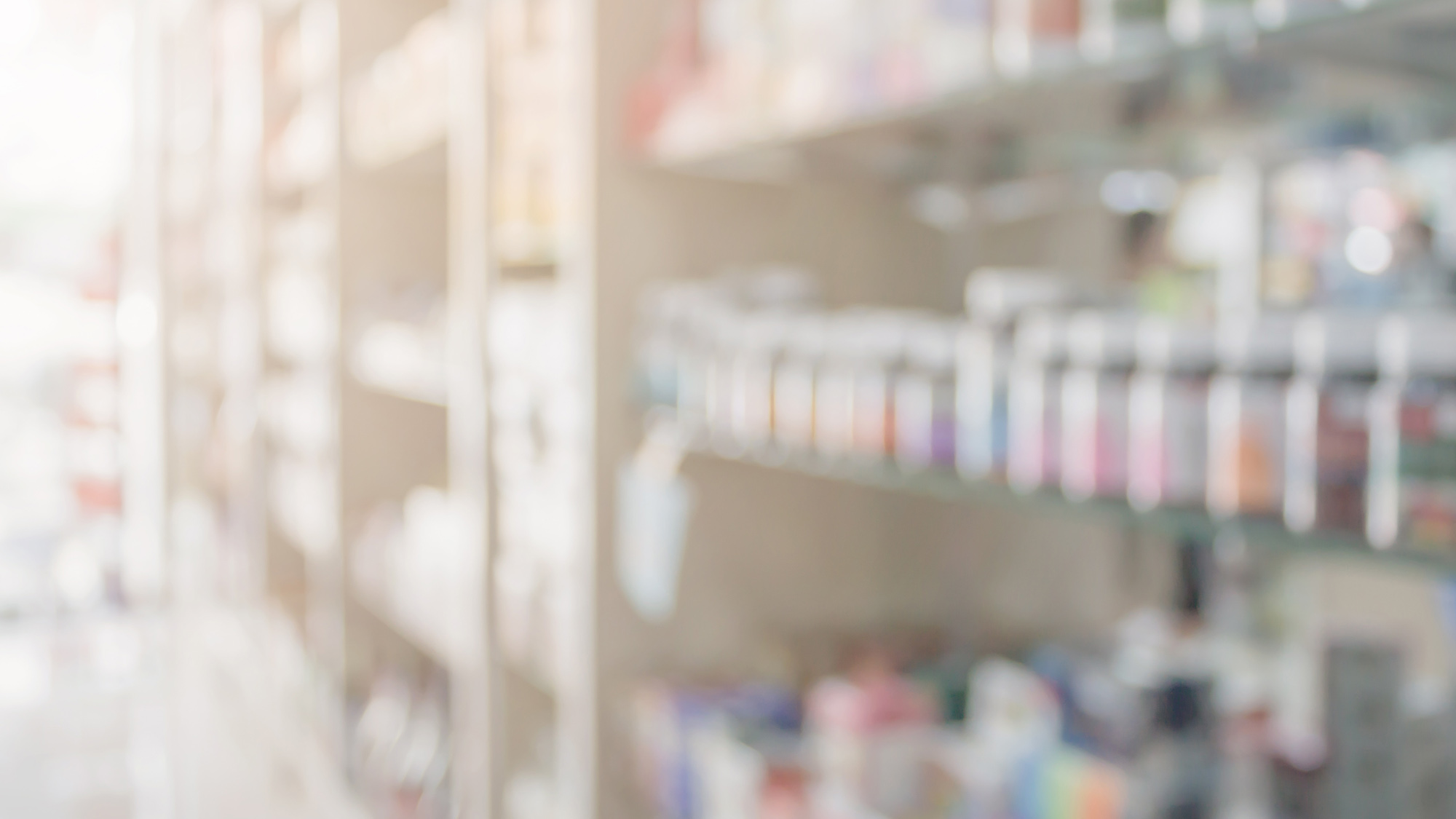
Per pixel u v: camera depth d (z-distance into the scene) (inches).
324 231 144.9
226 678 198.7
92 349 228.7
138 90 227.3
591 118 80.2
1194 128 59.6
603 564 81.2
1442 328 38.0
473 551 101.7
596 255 80.6
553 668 88.9
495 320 99.6
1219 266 63.7
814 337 64.7
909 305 86.8
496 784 99.9
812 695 75.7
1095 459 48.6
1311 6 40.3
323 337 146.8
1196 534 44.2
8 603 223.0
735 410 70.7
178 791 156.0
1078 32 50.3
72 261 227.5
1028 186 78.2
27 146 222.8
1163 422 45.8
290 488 167.6
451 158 113.8
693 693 77.2
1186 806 51.5
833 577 85.7
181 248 231.8
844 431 62.4
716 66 72.0
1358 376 40.3
